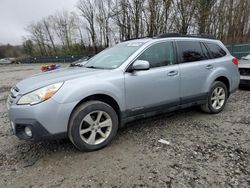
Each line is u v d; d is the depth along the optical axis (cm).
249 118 471
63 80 322
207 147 348
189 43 458
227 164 299
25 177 284
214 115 499
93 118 342
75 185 265
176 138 383
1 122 498
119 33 3803
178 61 430
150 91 388
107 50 464
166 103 414
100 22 4997
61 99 306
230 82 524
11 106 314
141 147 353
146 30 3148
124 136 396
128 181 270
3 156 340
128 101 367
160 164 304
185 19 2812
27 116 298
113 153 337
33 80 345
